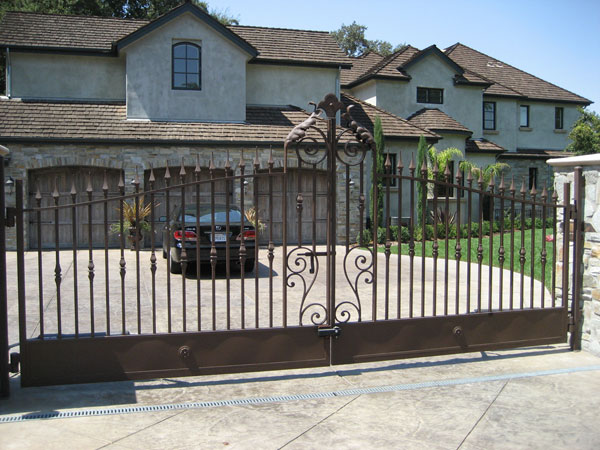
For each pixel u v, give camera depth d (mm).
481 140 24875
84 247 16172
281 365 5117
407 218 19766
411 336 5453
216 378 5078
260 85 19641
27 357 4684
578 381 5020
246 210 16688
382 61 24438
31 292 9547
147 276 11336
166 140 16031
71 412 4270
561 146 28812
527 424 4129
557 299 6227
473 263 12883
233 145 16562
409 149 20609
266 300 8867
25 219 15531
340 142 17266
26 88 17531
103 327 7043
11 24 18078
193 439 3836
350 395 4684
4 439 3807
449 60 23922
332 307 5230
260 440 3828
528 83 28672
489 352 5898
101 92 18125
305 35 21312
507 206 23109
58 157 15531
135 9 30953
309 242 17578
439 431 3998
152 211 4844
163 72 17266
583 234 5891
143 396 4629
